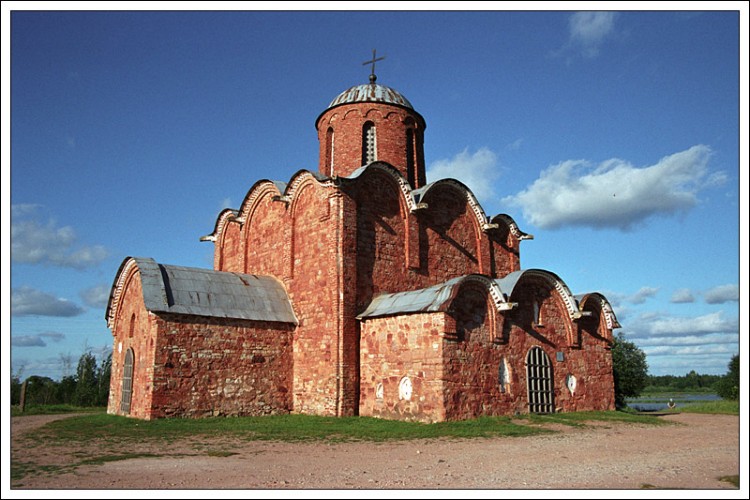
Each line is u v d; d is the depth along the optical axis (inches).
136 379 978.7
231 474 493.0
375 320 976.9
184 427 827.4
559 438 732.7
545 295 1069.8
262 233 1236.5
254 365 1015.6
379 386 948.0
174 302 965.8
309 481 462.9
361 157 1268.5
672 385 7101.4
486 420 866.8
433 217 1165.7
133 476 484.1
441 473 495.8
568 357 1078.4
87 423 888.9
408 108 1326.3
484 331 943.0
